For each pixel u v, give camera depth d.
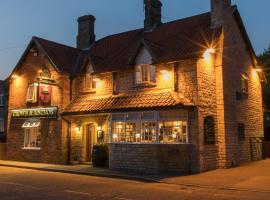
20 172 17.22
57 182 13.52
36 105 22.28
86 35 25.42
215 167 17.06
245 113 20.62
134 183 13.48
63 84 21.09
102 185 12.81
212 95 17.52
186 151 16.05
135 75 18.75
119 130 17.92
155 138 16.59
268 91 30.64
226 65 18.55
